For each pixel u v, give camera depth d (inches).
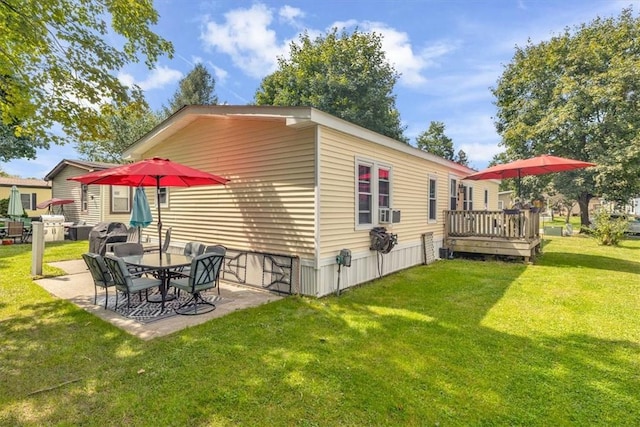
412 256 322.0
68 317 167.6
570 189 639.8
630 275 278.5
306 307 190.7
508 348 137.4
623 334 152.9
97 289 221.9
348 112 778.8
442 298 211.0
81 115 224.1
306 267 214.1
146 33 234.8
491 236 357.4
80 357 124.8
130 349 131.8
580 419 93.0
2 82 195.9
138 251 232.1
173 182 232.5
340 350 134.2
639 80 565.3
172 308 186.1
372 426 89.3
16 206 489.7
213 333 149.5
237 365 120.2
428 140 1465.3
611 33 637.3
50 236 496.1
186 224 300.8
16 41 191.0
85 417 91.0
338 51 837.2
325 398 101.1
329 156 217.0
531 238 358.9
